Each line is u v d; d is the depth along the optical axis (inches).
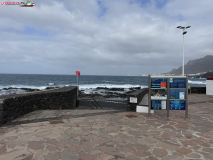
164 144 129.4
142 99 374.6
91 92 1129.4
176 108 216.4
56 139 138.4
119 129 168.4
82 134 151.9
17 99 211.0
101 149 119.8
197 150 118.3
